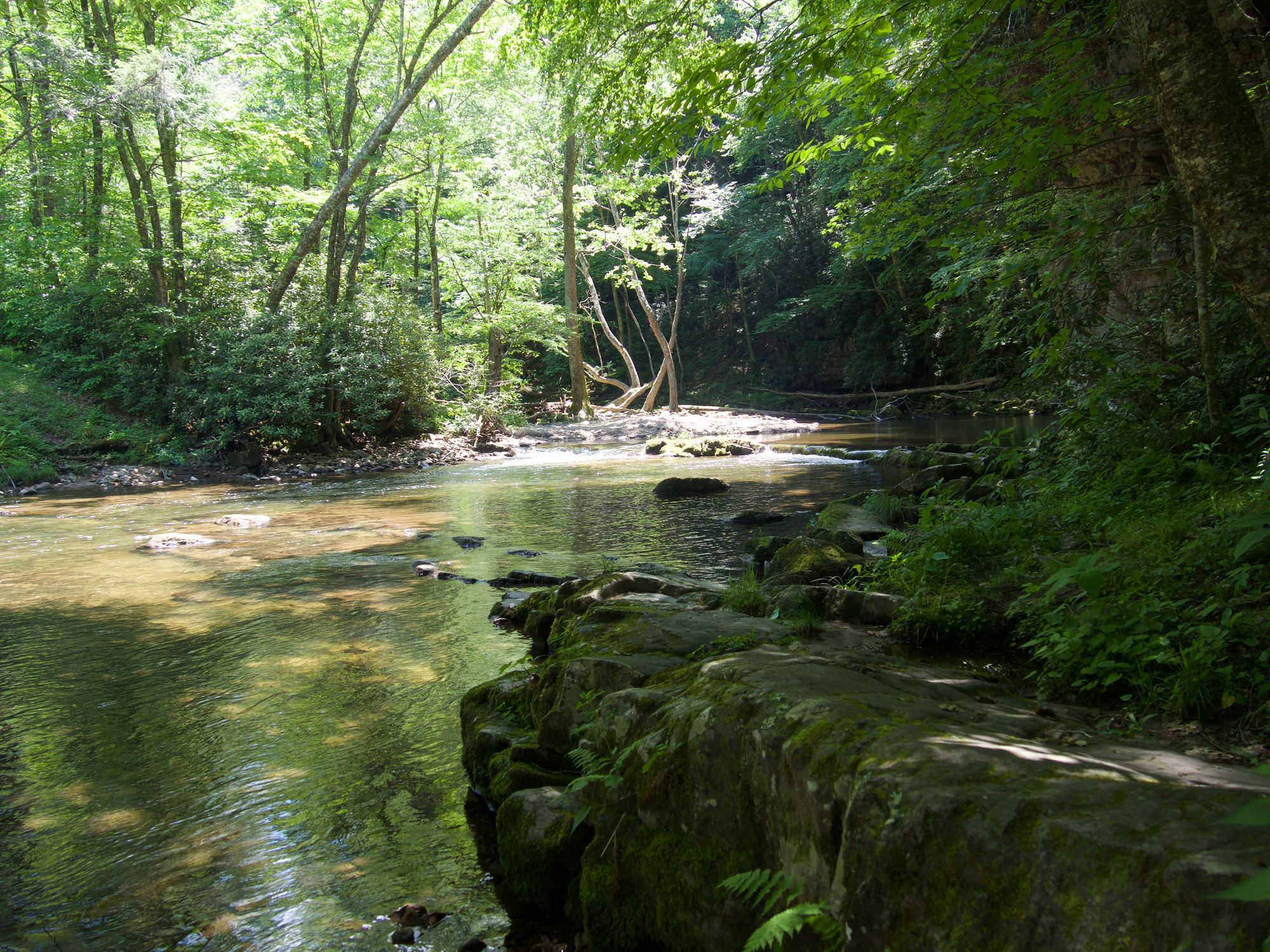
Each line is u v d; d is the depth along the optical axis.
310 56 24.97
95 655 6.35
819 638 4.50
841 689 2.64
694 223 39.94
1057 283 6.46
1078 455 6.95
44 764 4.47
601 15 9.24
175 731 4.87
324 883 3.29
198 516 13.27
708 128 6.31
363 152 22.02
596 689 3.65
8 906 3.20
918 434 23.20
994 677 3.96
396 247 32.31
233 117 21.17
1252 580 3.85
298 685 5.57
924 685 3.40
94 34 21.05
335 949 2.88
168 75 19.20
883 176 7.23
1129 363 6.89
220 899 3.20
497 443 23.95
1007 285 6.50
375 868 3.39
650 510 12.62
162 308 20.89
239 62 24.36
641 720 3.04
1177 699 3.20
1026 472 9.51
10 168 22.66
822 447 20.80
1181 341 6.93
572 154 29.12
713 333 47.88
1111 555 4.54
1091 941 1.51
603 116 7.77
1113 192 7.20
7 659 6.32
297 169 26.39
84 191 22.42
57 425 19.67
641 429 27.42
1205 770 1.93
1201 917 1.40
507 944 2.89
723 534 10.48
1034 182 6.65
